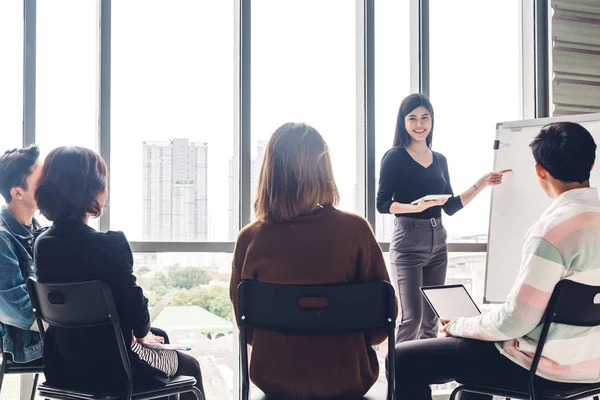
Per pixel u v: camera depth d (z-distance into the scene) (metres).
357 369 1.58
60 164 1.78
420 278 3.08
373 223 3.44
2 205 2.23
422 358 1.90
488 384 1.83
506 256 2.96
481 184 3.07
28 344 2.08
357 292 1.51
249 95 3.26
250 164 3.26
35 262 1.81
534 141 1.89
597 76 3.80
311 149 1.59
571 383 1.78
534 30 3.78
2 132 2.96
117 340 1.68
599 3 3.80
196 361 2.08
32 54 2.98
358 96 3.49
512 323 1.71
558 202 1.78
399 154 3.14
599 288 1.69
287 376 1.56
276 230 1.58
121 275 1.76
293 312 1.51
